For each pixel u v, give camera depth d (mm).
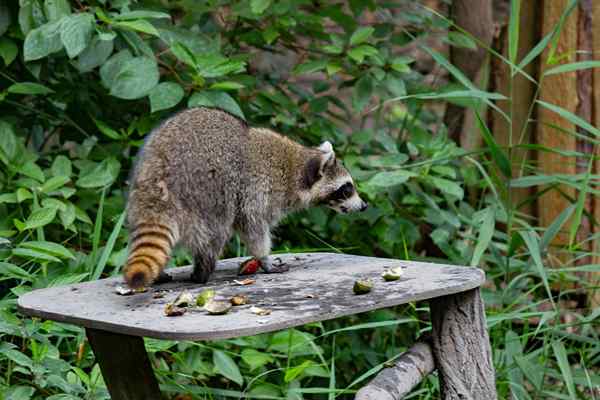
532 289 8023
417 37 9422
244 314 5000
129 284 5434
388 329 8828
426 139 8930
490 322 7047
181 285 6051
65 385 6059
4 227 7484
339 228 9172
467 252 8781
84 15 7113
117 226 6738
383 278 5812
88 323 4977
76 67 8133
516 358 7066
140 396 5711
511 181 7484
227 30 9328
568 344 8734
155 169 6070
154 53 8195
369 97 8570
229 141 6543
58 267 7434
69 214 7367
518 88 9984
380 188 8422
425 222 9383
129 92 7234
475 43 9203
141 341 5727
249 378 7926
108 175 7578
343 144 9180
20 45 8016
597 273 9344
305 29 9180
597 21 9469
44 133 9305
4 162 7426
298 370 6625
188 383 7652
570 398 7102
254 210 6707
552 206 9695
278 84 9633
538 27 9828
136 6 8148
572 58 9578
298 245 9328
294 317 4879
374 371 6797
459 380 5977
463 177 9281
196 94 7594
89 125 8555
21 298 5566
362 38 8414
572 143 9633
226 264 6945
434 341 6066
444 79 11438
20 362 5969
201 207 6227
